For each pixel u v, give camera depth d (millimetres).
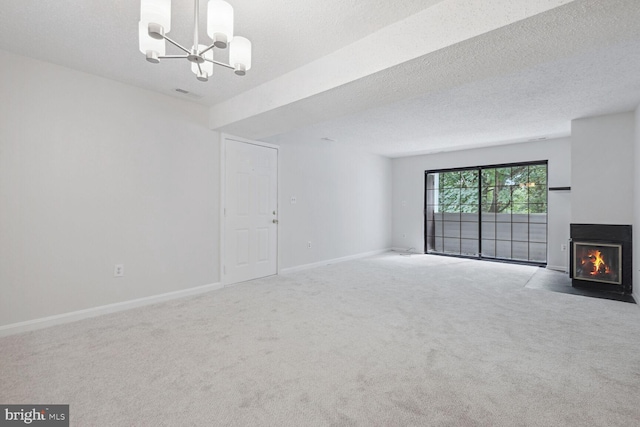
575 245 4176
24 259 2684
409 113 3979
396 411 1640
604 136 4020
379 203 7277
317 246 5703
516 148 5840
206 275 3988
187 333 2639
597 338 2529
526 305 3385
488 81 2992
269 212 4848
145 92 3408
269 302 3504
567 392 1800
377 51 2275
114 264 3197
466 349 2342
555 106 3699
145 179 3418
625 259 3855
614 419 1569
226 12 1559
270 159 4863
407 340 2500
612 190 3967
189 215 3809
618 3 1532
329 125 4559
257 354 2270
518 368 2068
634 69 2738
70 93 2906
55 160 2836
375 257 6684
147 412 1635
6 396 1768
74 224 2949
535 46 1949
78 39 2391
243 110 3486
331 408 1667
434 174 7074
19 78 2645
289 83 2936
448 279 4605
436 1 1948
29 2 1935
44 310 2781
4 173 2586
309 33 2279
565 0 1543
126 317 3029
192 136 3820
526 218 5840
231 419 1581
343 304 3426
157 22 1451
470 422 1552
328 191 5941
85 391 1816
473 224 6504
